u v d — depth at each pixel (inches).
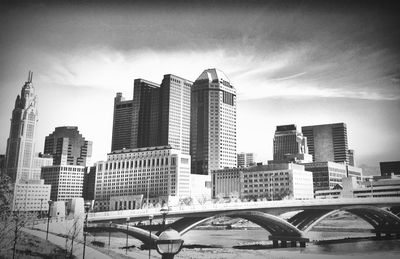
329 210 4448.8
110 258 2374.5
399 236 4884.4
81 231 3078.2
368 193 7229.3
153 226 3897.6
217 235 5816.9
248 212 3959.2
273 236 4473.4
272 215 4074.8
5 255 2159.2
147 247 3395.7
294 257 3363.7
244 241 4896.7
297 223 4581.7
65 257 2234.3
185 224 3900.1
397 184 7096.5
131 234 3326.8
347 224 6594.5
